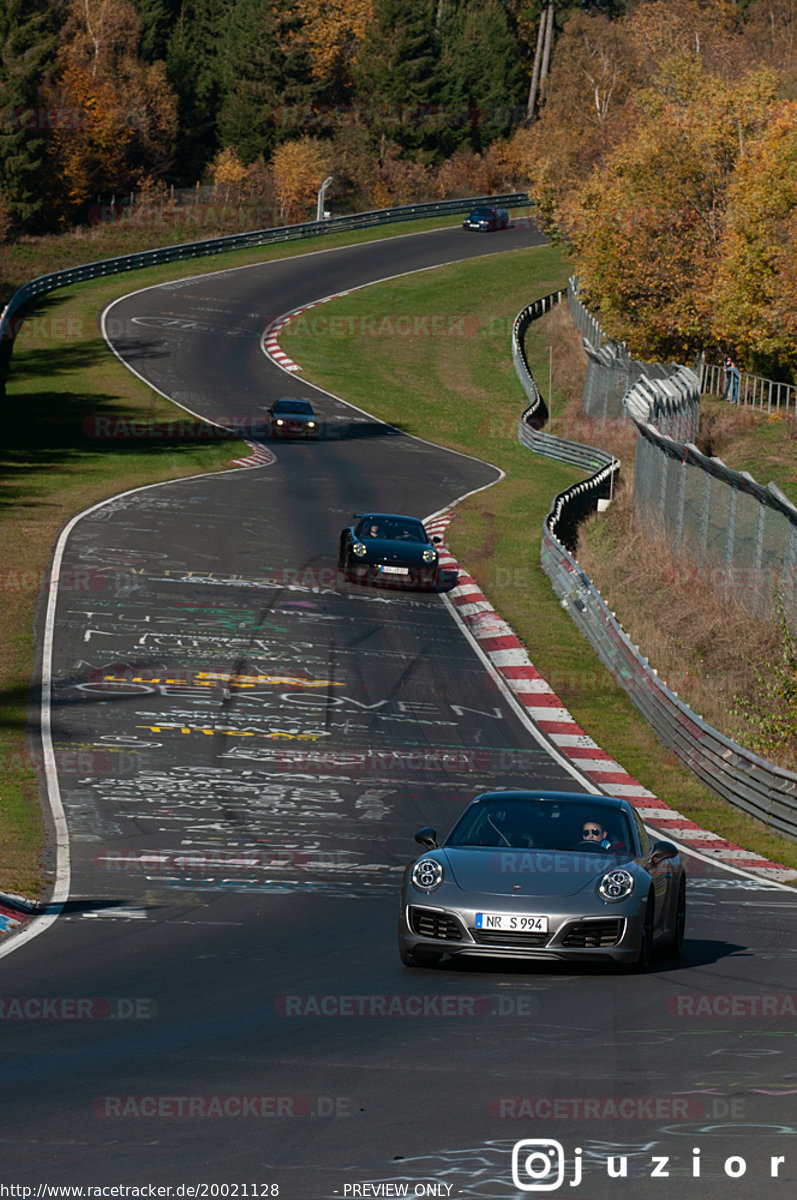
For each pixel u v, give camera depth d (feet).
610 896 41.93
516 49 612.29
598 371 259.39
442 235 429.79
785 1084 29.32
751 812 86.58
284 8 501.97
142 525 155.74
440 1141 25.17
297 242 405.39
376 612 129.80
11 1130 25.72
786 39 452.76
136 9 531.50
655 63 373.81
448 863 43.83
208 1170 23.50
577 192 299.58
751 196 214.28
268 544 152.35
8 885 57.00
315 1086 28.99
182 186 500.33
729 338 228.63
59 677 100.89
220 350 295.28
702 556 134.31
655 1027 34.96
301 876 62.34
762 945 49.78
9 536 145.79
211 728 92.22
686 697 109.19
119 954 45.50
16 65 400.26
